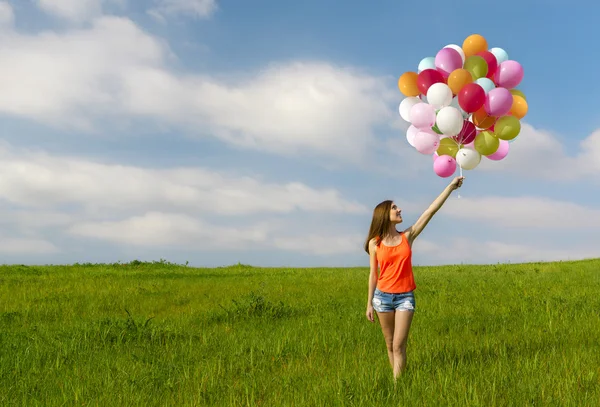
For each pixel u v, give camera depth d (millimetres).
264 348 7727
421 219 6105
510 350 7438
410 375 5992
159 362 6898
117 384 6191
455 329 9141
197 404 5410
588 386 5520
